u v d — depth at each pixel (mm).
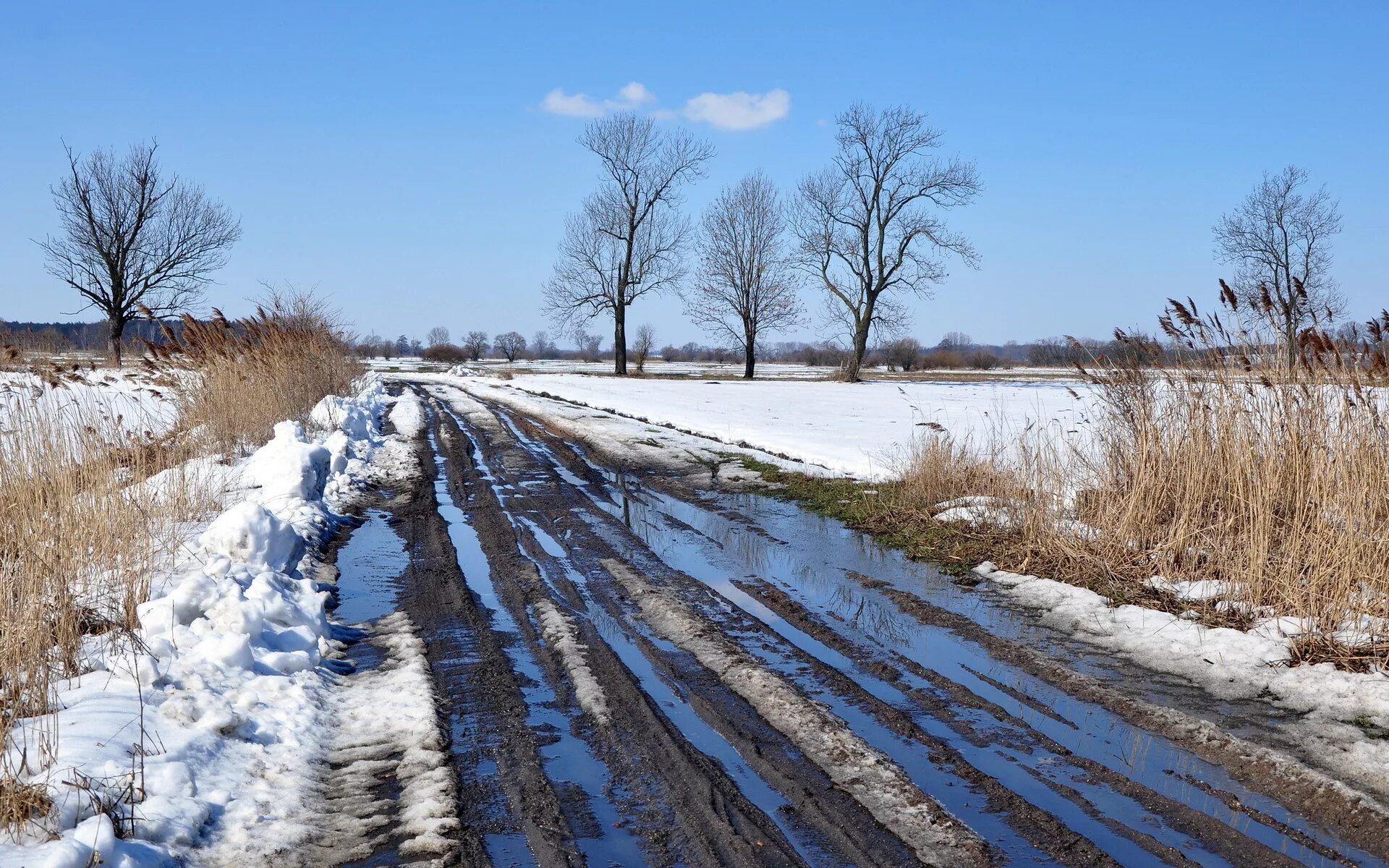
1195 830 4172
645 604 7828
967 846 4016
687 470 15867
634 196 60281
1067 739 5184
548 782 4617
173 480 9734
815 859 3916
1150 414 9664
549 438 20859
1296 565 7211
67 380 11852
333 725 5293
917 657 6555
